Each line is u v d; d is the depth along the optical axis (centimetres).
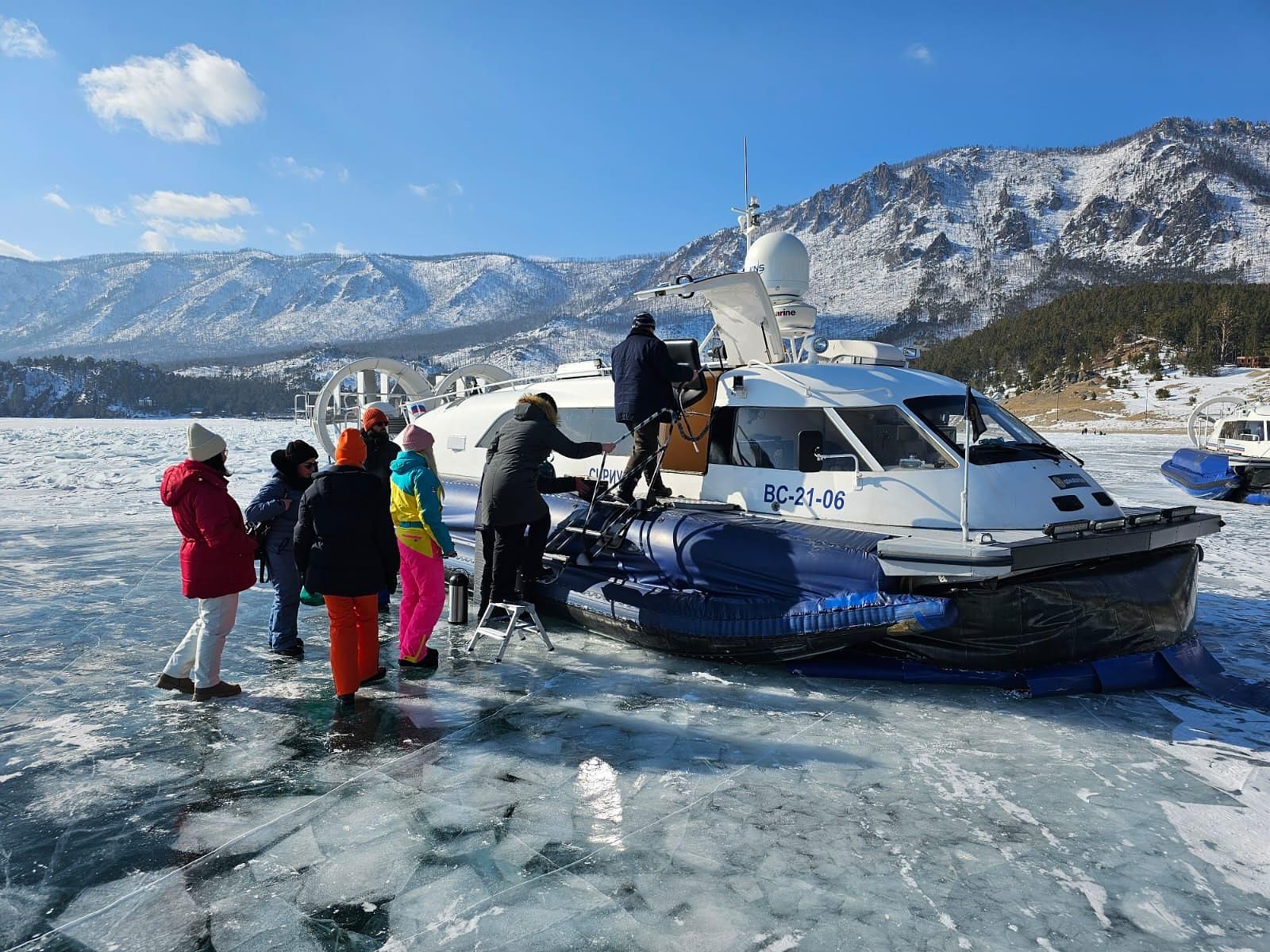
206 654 409
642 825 291
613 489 546
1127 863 269
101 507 1155
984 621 420
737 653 457
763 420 530
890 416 486
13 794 311
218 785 320
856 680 448
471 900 245
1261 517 1269
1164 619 449
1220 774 338
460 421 754
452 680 449
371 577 405
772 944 225
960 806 308
